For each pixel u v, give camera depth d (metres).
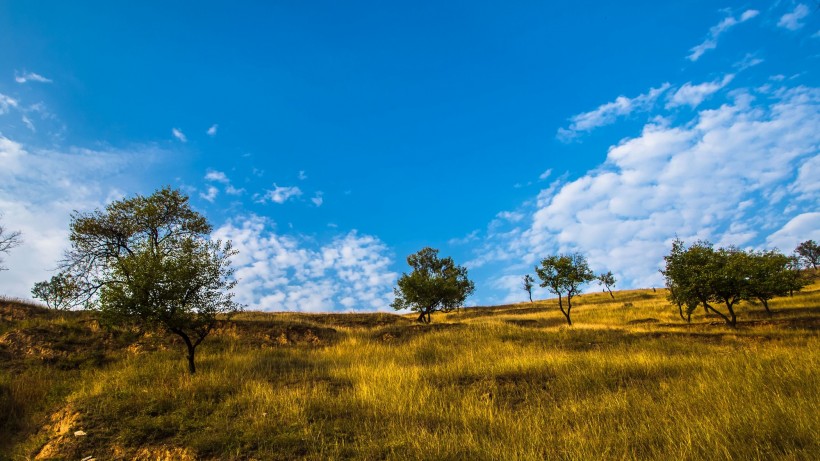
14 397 10.80
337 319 36.72
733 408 6.87
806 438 5.54
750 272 24.19
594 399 8.79
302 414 8.13
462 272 52.28
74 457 7.16
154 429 7.80
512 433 7.00
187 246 14.46
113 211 25.30
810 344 14.73
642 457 5.70
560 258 32.22
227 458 6.62
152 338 18.20
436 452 6.18
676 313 32.72
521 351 16.20
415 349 18.33
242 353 17.08
